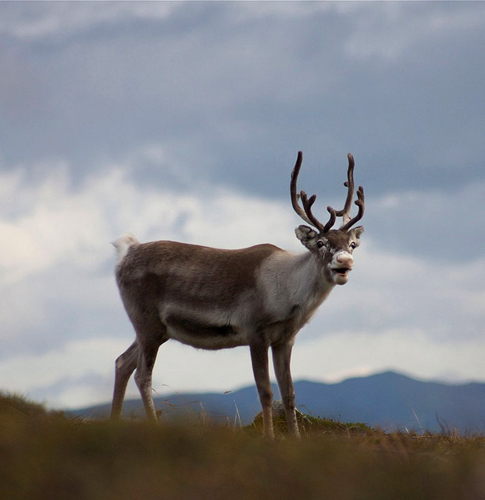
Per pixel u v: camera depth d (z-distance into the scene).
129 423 32.41
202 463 29.30
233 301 46.00
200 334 47.03
